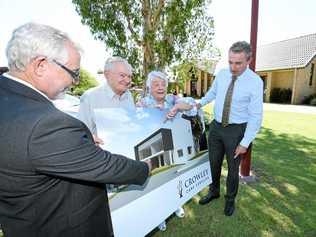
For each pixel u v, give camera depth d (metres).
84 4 4.14
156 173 1.70
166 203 1.78
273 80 20.42
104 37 4.43
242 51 2.20
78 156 0.79
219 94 2.54
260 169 3.98
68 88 0.96
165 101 2.26
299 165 4.19
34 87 0.85
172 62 4.96
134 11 4.45
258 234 2.36
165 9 4.40
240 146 2.39
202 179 2.18
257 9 3.14
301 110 13.04
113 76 2.04
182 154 1.93
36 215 0.83
